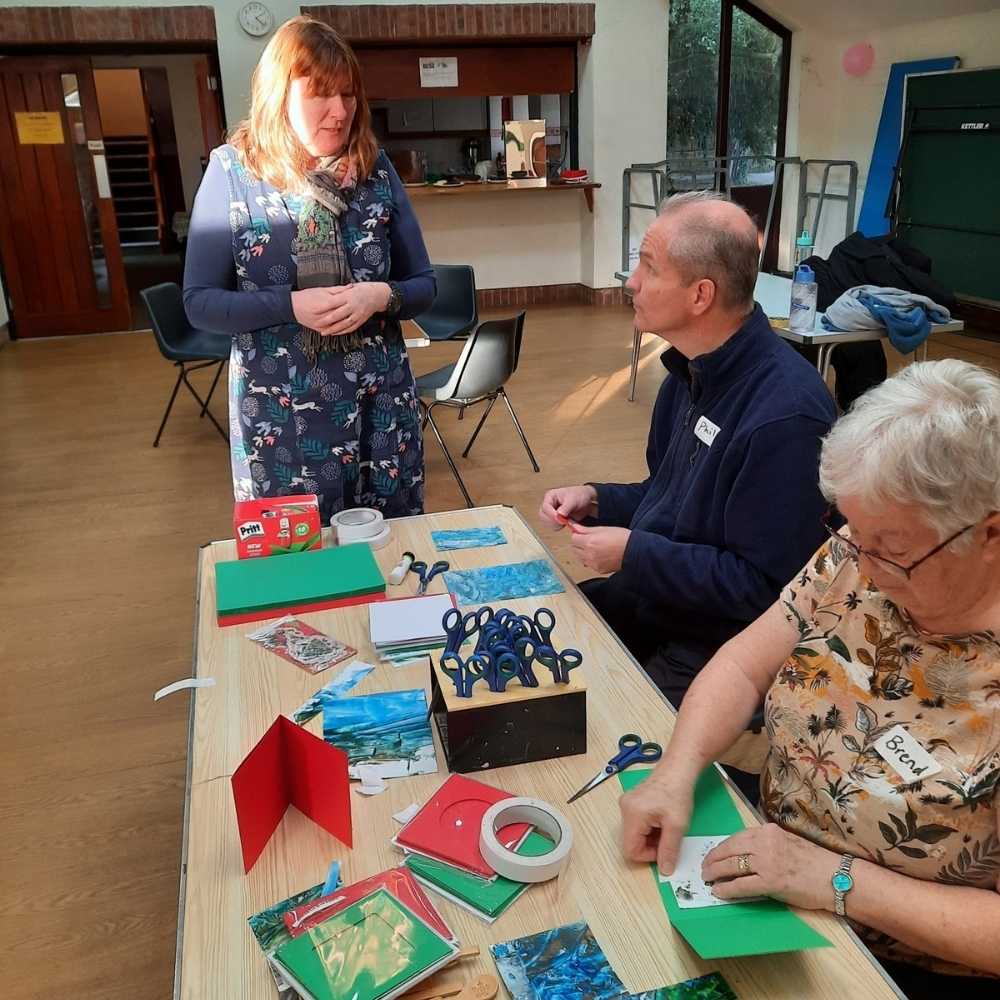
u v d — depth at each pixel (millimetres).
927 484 864
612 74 7289
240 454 2117
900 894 936
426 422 4805
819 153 8047
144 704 2564
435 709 1215
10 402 5516
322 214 1934
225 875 985
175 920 1841
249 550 1691
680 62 7727
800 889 947
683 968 879
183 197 10680
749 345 1592
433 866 986
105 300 7336
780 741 1147
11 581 3293
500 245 7863
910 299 3723
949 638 991
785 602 1240
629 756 1154
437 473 4176
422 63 7062
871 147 7516
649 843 1031
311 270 1951
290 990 849
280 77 1793
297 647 1424
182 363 4559
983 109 6133
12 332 7191
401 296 2051
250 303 1903
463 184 7145
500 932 916
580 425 4785
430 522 1895
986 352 5930
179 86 9820
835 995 853
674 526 1739
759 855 967
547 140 7891
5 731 2447
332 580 1581
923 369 940
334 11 6633
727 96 7891
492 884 961
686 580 1603
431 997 841
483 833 991
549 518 1858
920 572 922
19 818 2129
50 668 2742
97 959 1755
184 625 2979
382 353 2121
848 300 3736
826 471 951
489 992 846
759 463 1531
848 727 1072
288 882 974
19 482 4238
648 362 5949
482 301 7961
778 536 1541
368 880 957
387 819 1064
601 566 1677
